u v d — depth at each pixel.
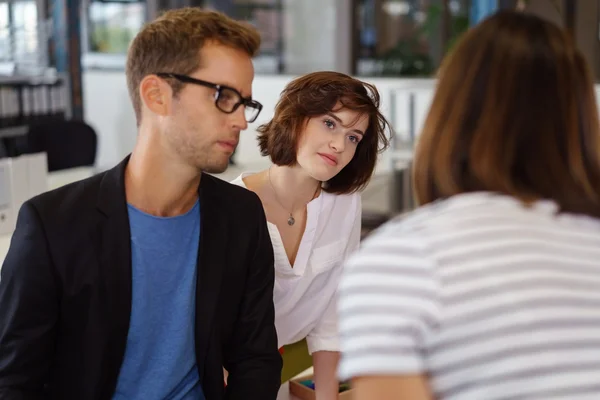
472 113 0.99
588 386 0.88
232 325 1.59
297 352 2.21
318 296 2.00
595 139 1.01
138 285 1.44
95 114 7.97
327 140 1.73
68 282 1.39
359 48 7.34
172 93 1.38
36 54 6.13
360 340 0.90
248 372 1.58
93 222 1.41
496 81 0.98
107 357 1.42
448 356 0.89
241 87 1.39
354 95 1.70
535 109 0.97
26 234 1.39
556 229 0.96
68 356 1.43
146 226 1.46
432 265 0.90
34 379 1.40
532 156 0.98
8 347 1.38
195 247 1.51
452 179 0.99
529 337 0.88
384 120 1.84
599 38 6.49
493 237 0.92
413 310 0.88
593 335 0.90
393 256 0.92
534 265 0.91
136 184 1.46
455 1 7.00
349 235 1.98
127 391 1.48
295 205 1.90
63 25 6.05
